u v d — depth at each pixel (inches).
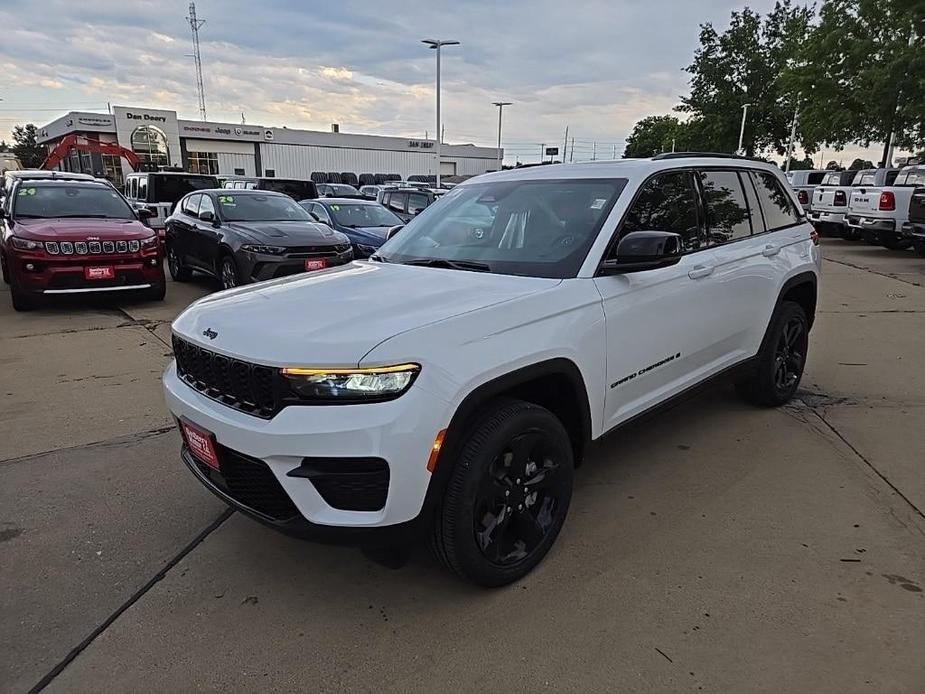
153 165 1776.6
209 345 103.3
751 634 96.6
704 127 1758.1
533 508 112.1
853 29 1050.7
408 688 88.0
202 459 107.2
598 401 120.6
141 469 154.6
